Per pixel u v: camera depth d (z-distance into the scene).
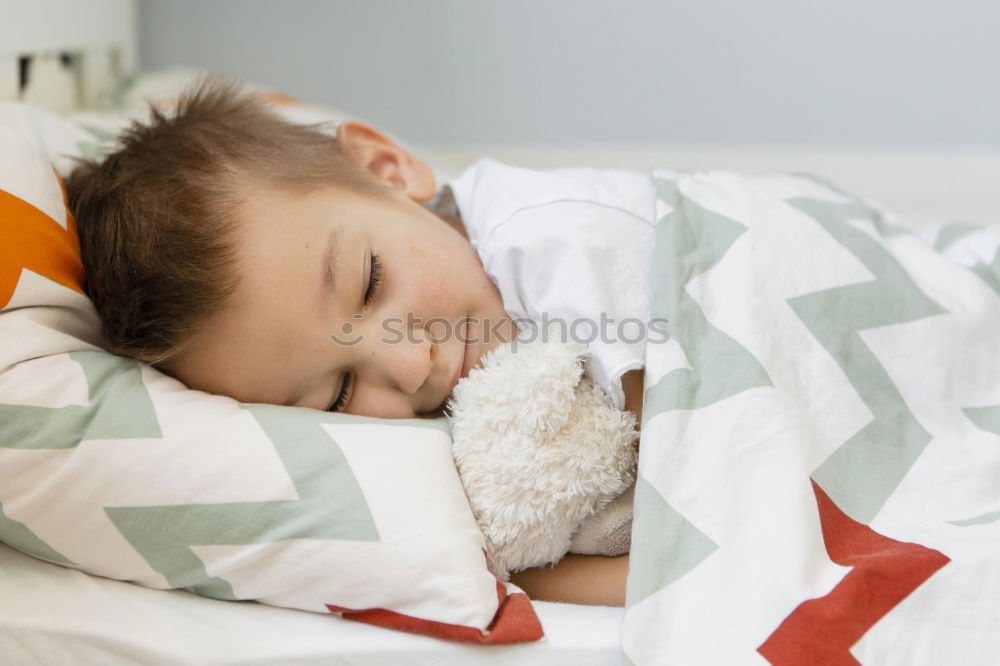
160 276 0.69
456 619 0.57
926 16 1.54
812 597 0.54
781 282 0.70
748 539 0.58
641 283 0.71
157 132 0.82
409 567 0.58
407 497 0.60
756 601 0.55
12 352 0.63
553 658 0.57
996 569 0.54
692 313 0.68
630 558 0.59
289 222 0.71
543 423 0.63
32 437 0.61
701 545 0.59
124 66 1.31
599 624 0.60
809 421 0.65
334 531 0.59
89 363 0.65
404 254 0.72
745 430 0.62
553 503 0.63
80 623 0.59
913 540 0.58
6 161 0.70
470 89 1.61
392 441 0.63
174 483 0.60
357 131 0.91
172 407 0.63
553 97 1.62
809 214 0.77
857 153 1.62
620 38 1.58
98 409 0.62
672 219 0.73
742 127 1.62
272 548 0.60
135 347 0.70
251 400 0.71
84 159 0.83
